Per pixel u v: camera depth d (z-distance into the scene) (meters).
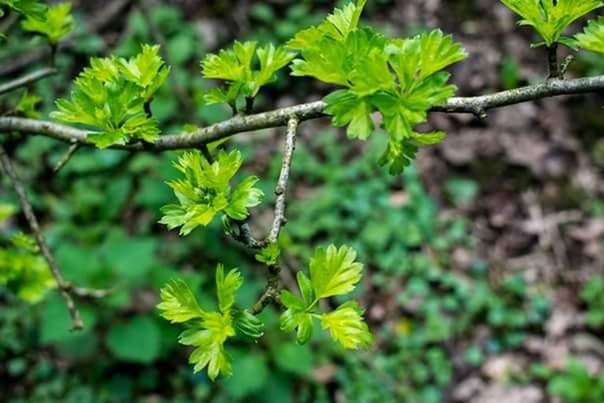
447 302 5.11
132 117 1.36
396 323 5.04
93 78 1.34
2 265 2.44
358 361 4.84
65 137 1.97
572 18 1.27
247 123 1.47
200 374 4.75
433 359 4.87
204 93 1.50
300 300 1.13
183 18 6.32
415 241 5.33
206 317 1.12
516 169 5.71
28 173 5.44
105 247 4.86
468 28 6.36
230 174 1.16
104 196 5.35
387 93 1.17
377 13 6.46
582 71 5.96
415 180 5.66
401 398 4.73
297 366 4.54
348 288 1.13
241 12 6.43
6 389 4.70
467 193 5.62
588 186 5.58
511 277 5.23
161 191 5.11
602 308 5.01
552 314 5.04
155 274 4.82
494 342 4.96
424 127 5.94
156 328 4.67
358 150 5.83
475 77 6.05
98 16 6.20
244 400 4.54
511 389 4.75
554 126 5.89
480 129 5.93
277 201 1.21
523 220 5.48
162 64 1.45
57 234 5.15
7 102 5.48
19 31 5.75
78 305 4.59
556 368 4.80
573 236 5.37
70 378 4.75
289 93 6.07
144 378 4.73
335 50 1.17
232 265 5.05
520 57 6.14
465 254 5.34
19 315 4.89
